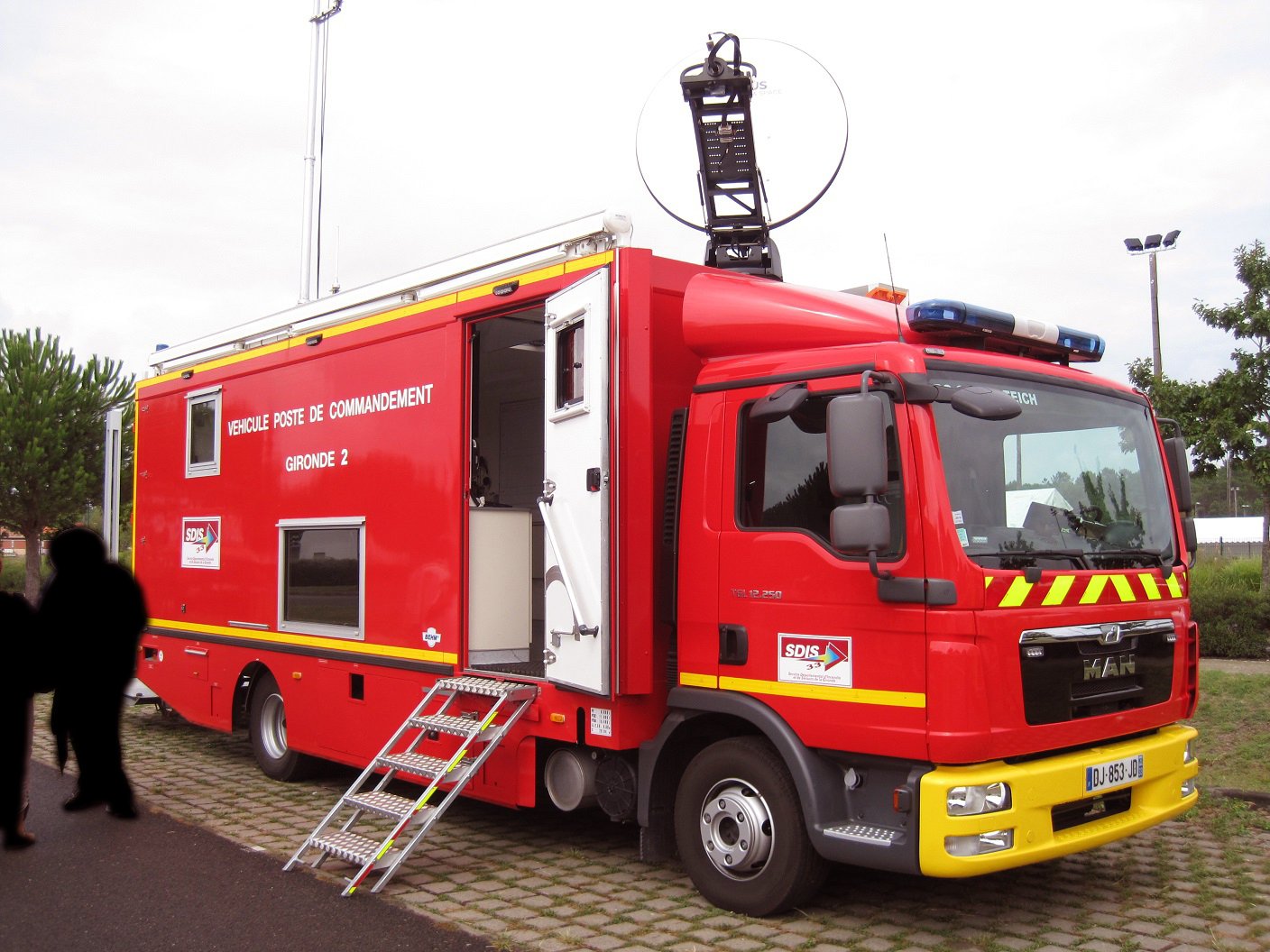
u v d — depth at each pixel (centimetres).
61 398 2589
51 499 2581
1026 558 472
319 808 736
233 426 883
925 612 449
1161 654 529
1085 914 511
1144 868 585
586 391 555
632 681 539
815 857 491
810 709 484
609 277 553
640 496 548
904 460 462
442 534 666
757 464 522
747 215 662
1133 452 558
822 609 483
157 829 669
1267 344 1264
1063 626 473
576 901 532
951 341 511
